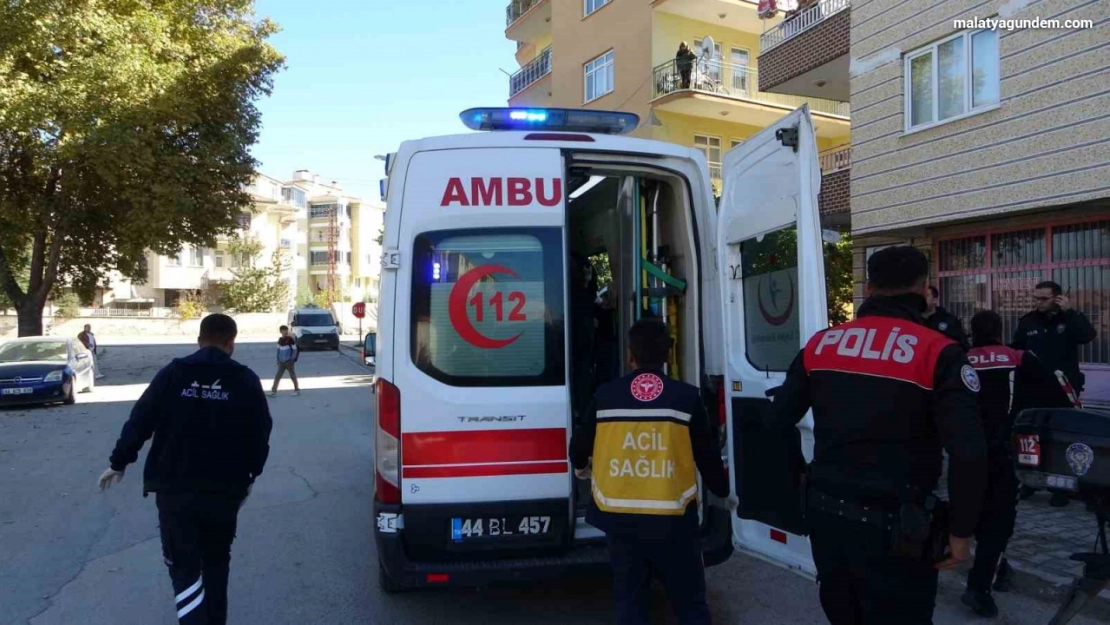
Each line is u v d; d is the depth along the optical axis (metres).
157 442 3.82
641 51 21.67
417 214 3.97
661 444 3.33
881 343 2.70
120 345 39.53
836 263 15.86
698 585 3.40
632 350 3.55
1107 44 8.55
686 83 20.20
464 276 3.97
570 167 4.25
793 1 21.38
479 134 4.09
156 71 18.91
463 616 4.63
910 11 10.94
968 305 10.93
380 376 3.92
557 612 4.64
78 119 17.88
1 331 39.50
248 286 54.62
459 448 3.87
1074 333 6.66
